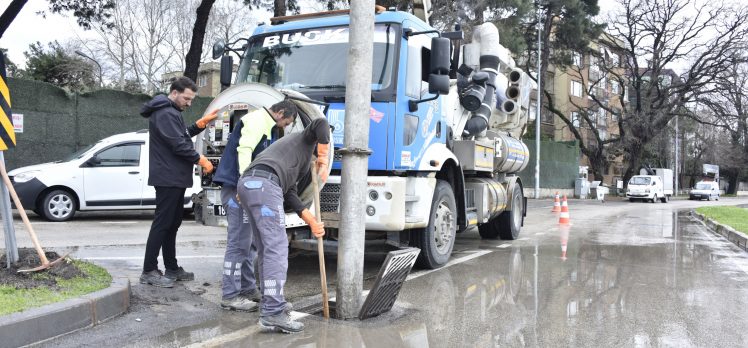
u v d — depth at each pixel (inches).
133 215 542.0
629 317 209.2
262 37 296.7
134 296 212.1
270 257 178.1
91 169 466.9
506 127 435.8
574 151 1537.9
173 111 218.1
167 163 222.2
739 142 2234.3
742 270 313.4
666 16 1480.1
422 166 273.4
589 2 1355.8
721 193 2802.7
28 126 574.6
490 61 376.8
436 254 294.5
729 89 1439.5
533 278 279.7
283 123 193.6
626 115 1594.5
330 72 270.4
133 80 1358.3
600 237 462.0
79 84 1262.3
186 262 295.7
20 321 155.5
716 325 200.1
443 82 255.3
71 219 486.9
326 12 297.6
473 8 807.7
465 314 209.6
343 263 196.5
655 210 948.0
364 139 195.8
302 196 218.1
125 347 161.3
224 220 228.8
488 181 375.6
